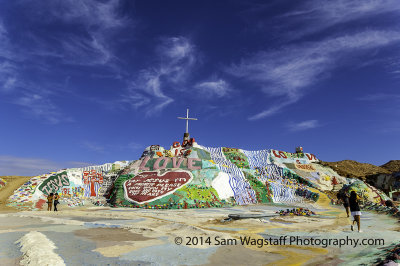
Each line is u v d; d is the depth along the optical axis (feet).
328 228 54.44
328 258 31.22
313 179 205.05
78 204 132.98
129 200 129.70
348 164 296.51
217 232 47.75
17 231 52.31
